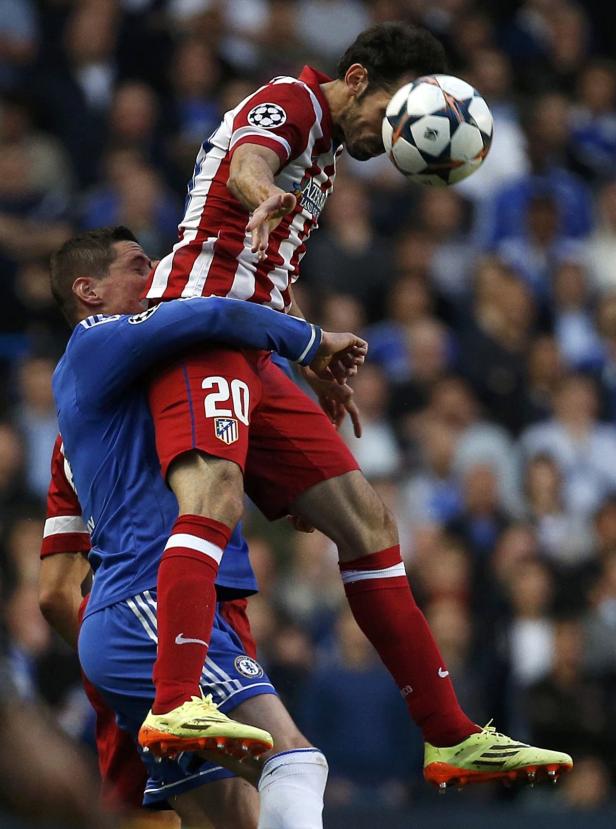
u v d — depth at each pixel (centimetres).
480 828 2383
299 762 1349
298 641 2831
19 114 3897
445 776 1441
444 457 3516
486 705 2805
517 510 3584
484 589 3061
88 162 3969
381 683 2727
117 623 1419
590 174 4719
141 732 1281
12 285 3534
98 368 1430
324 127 1435
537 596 3120
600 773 2867
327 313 3722
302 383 3338
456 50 4809
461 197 4347
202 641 1302
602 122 4934
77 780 686
